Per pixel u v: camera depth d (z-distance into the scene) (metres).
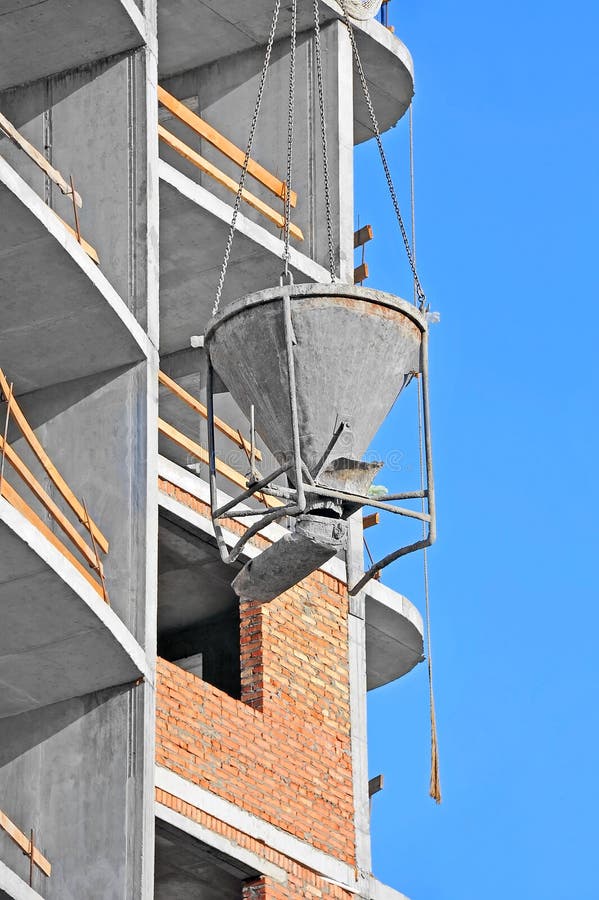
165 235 36.19
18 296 31.36
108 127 33.53
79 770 30.78
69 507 31.98
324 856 34.19
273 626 35.50
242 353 23.50
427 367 23.92
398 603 38.00
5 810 30.84
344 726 35.69
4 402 32.81
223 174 36.81
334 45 39.44
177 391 34.84
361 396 23.44
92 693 31.16
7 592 29.14
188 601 36.66
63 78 33.97
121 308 31.88
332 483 23.31
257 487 23.22
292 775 34.34
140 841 30.08
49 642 30.09
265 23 38.78
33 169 33.47
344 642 36.50
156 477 32.12
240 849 32.94
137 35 33.53
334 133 39.03
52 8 32.84
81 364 32.56
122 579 31.30
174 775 32.38
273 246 36.62
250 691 34.91
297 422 23.00
